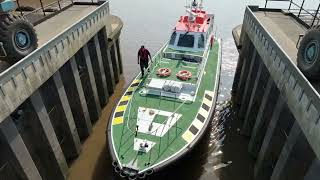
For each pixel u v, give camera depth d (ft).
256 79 40.16
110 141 31.35
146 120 33.78
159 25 94.99
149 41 82.17
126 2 123.85
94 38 45.65
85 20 40.57
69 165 39.86
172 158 29.09
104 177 37.83
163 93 37.83
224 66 69.00
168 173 29.40
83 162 40.40
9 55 27.94
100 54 48.75
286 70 28.63
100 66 48.83
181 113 34.88
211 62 47.62
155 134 31.86
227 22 98.32
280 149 31.68
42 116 30.99
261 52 37.50
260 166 35.06
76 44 38.24
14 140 26.25
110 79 55.31
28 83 27.89
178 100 36.91
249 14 45.34
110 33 54.24
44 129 31.40
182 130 32.50
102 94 51.65
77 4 52.60
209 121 34.47
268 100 34.99
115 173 28.22
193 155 32.86
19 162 27.02
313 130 22.48
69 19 43.80
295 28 42.60
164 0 126.72
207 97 38.17
